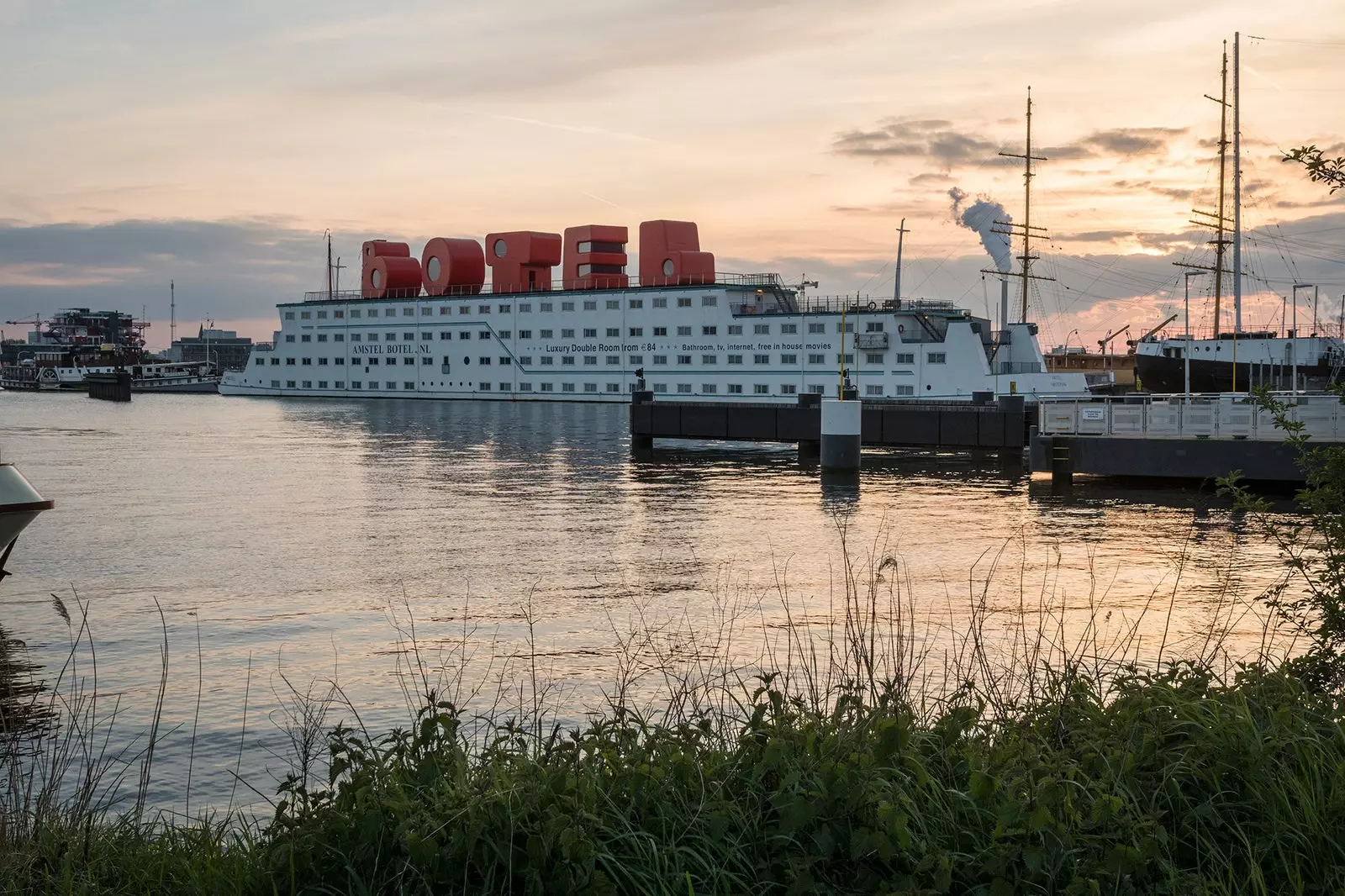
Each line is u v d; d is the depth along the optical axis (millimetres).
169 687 14531
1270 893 5891
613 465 52812
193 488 42719
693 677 13781
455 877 5816
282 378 147625
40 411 125062
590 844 5770
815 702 8344
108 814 9758
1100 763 6539
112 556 26203
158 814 9625
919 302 97000
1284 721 6750
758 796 6504
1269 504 8953
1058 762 6406
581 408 111375
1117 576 21750
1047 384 90812
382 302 134375
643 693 13172
